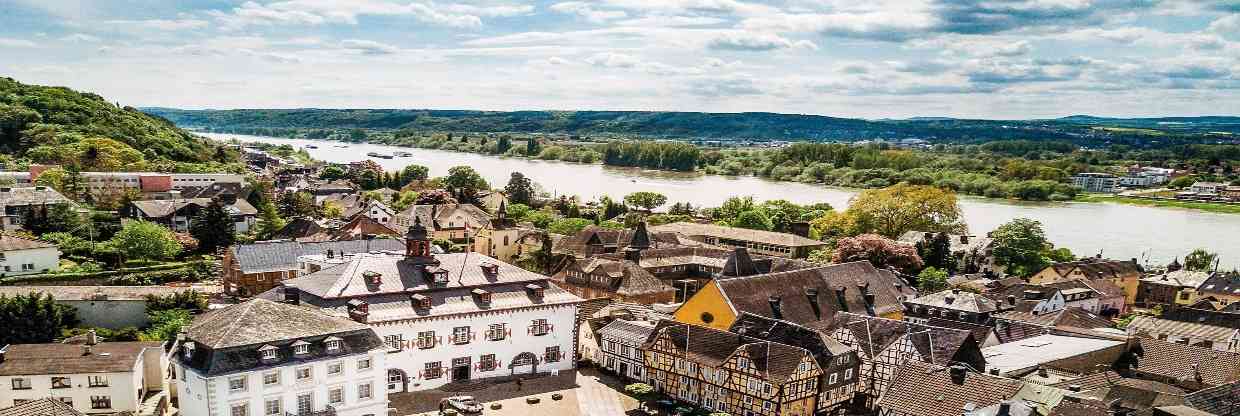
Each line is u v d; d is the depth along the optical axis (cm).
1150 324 12781
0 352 9231
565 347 11281
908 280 18212
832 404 10138
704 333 10356
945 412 7956
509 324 10681
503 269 11131
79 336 10912
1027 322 12731
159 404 9381
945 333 10056
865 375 10525
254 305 8531
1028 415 7075
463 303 10356
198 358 8025
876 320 10844
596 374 11312
